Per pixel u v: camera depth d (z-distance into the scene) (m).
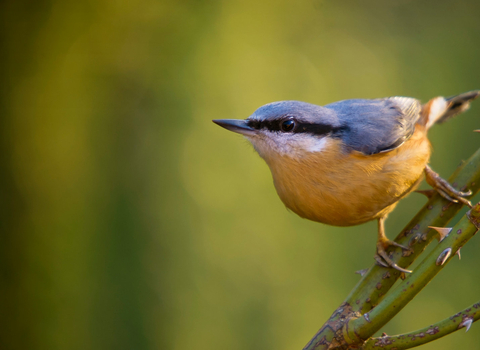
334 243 11.34
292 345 10.22
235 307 10.12
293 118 5.70
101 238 9.69
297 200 5.81
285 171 5.78
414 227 4.68
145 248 9.91
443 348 10.41
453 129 12.38
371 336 3.86
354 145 5.51
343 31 13.97
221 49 11.53
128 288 9.59
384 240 5.78
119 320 9.38
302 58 12.97
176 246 10.09
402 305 3.75
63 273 9.30
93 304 9.34
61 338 9.10
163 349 9.52
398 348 3.62
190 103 10.93
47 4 10.24
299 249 11.02
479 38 14.17
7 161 9.48
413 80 13.62
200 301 9.97
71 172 9.88
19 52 9.98
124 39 10.95
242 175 10.83
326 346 4.05
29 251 9.25
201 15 11.50
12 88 9.80
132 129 10.61
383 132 5.60
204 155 10.74
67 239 9.45
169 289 9.83
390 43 14.19
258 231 10.73
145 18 11.12
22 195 9.45
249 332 10.08
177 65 11.10
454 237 3.71
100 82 10.65
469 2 14.95
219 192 10.62
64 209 9.59
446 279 11.05
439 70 13.66
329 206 5.60
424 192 5.40
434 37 14.34
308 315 10.44
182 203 10.38
